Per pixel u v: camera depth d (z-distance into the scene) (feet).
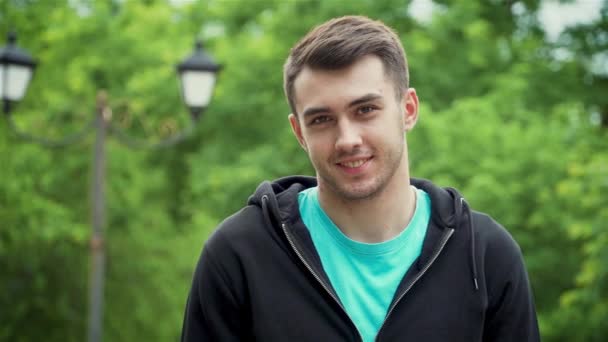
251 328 6.51
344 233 6.46
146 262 37.17
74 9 42.42
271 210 6.56
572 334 31.30
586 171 27.81
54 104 34.40
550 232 32.55
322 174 6.18
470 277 6.36
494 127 33.22
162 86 41.19
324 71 6.00
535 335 6.70
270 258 6.43
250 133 41.16
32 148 33.63
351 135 5.97
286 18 39.78
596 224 27.32
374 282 6.31
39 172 34.22
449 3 43.39
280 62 39.27
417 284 6.28
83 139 34.42
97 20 41.52
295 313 6.26
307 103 6.07
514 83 36.22
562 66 43.39
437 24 40.11
